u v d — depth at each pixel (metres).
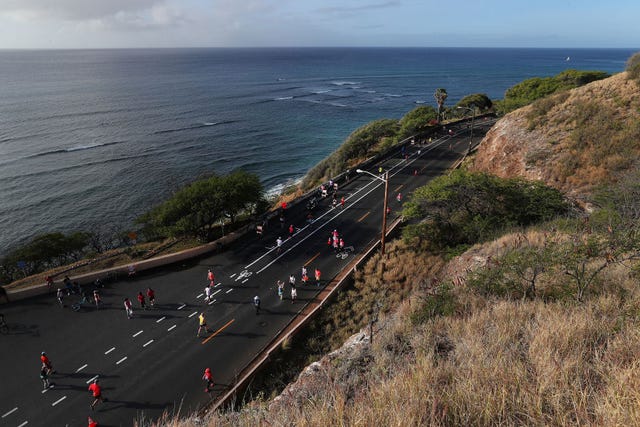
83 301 23.75
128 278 26.89
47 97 136.38
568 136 33.47
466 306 10.31
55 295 24.66
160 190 60.19
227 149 83.06
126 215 52.06
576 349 4.80
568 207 25.61
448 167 51.16
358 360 9.64
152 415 16.52
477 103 86.94
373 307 23.39
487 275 12.12
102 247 38.53
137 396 17.44
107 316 22.92
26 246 33.16
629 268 9.76
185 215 31.45
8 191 58.19
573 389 3.81
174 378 18.48
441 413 3.75
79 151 77.12
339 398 4.38
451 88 188.25
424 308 11.70
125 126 98.56
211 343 20.91
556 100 39.19
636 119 30.41
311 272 28.16
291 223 36.25
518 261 11.42
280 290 24.88
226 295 25.28
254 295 25.33
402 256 28.47
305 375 10.74
